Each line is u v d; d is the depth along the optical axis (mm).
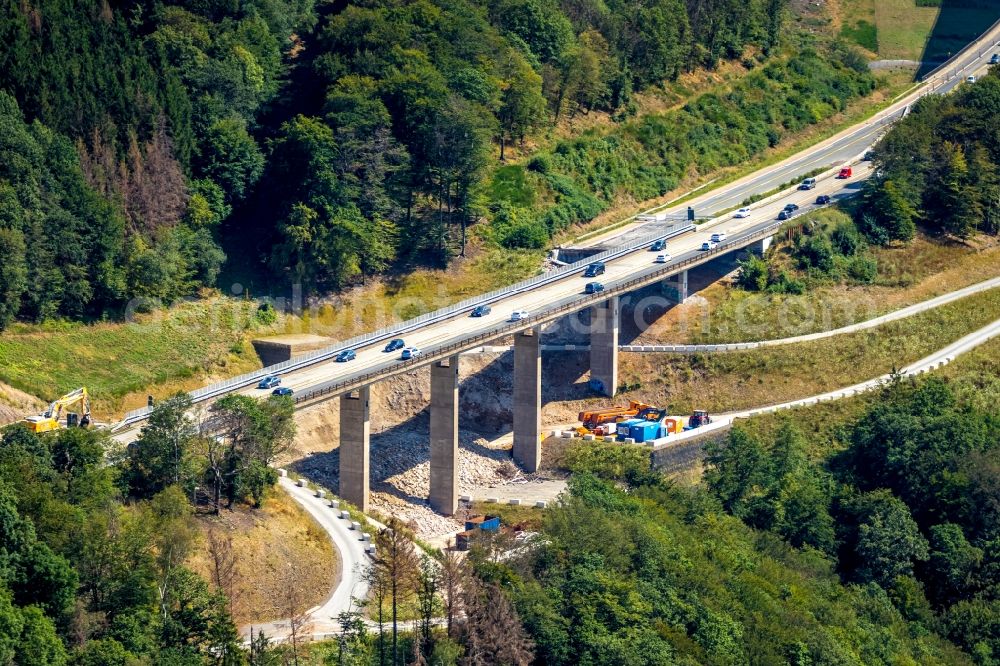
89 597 167500
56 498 179000
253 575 190750
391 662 173000
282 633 180500
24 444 186250
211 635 166875
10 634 152500
